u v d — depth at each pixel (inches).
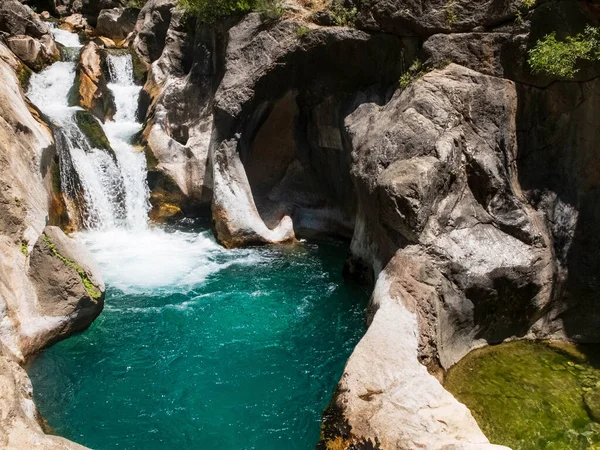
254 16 470.3
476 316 322.0
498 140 345.7
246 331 354.0
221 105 472.1
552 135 337.7
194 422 272.7
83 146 508.4
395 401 241.4
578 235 327.9
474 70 362.0
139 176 536.1
